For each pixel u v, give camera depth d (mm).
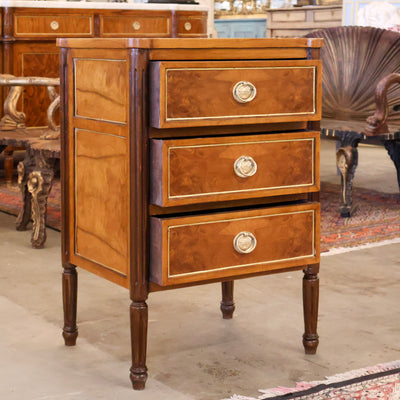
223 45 2014
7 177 5402
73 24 5676
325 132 4387
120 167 2061
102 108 2115
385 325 2641
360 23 5840
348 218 4332
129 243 2041
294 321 2668
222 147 2033
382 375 2174
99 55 2096
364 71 4574
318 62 2158
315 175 2201
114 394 2057
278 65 2086
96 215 2197
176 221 1988
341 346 2430
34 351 2367
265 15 10273
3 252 3604
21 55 5492
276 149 2121
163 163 1948
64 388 2094
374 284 3143
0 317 2686
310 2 9523
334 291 3033
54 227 4094
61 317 2699
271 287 3074
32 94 5594
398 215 4418
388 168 6031
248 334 2535
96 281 3146
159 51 1950
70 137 2275
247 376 2182
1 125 4133
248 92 2035
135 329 2061
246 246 2090
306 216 2205
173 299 2906
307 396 2023
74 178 2285
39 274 3248
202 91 1977
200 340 2473
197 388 2096
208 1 10141
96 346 2416
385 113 4188
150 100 1964
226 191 2055
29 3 5426
